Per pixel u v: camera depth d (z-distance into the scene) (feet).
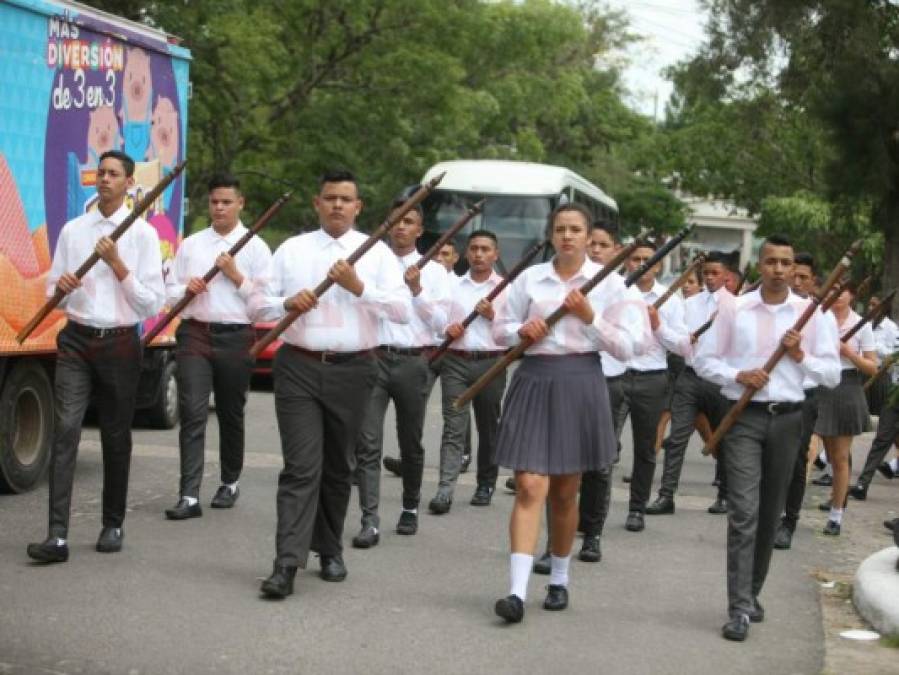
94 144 31.94
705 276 33.17
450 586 22.57
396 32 76.07
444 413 30.17
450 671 17.71
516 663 18.24
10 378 28.86
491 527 28.27
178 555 23.75
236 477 28.84
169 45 36.32
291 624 19.56
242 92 72.38
